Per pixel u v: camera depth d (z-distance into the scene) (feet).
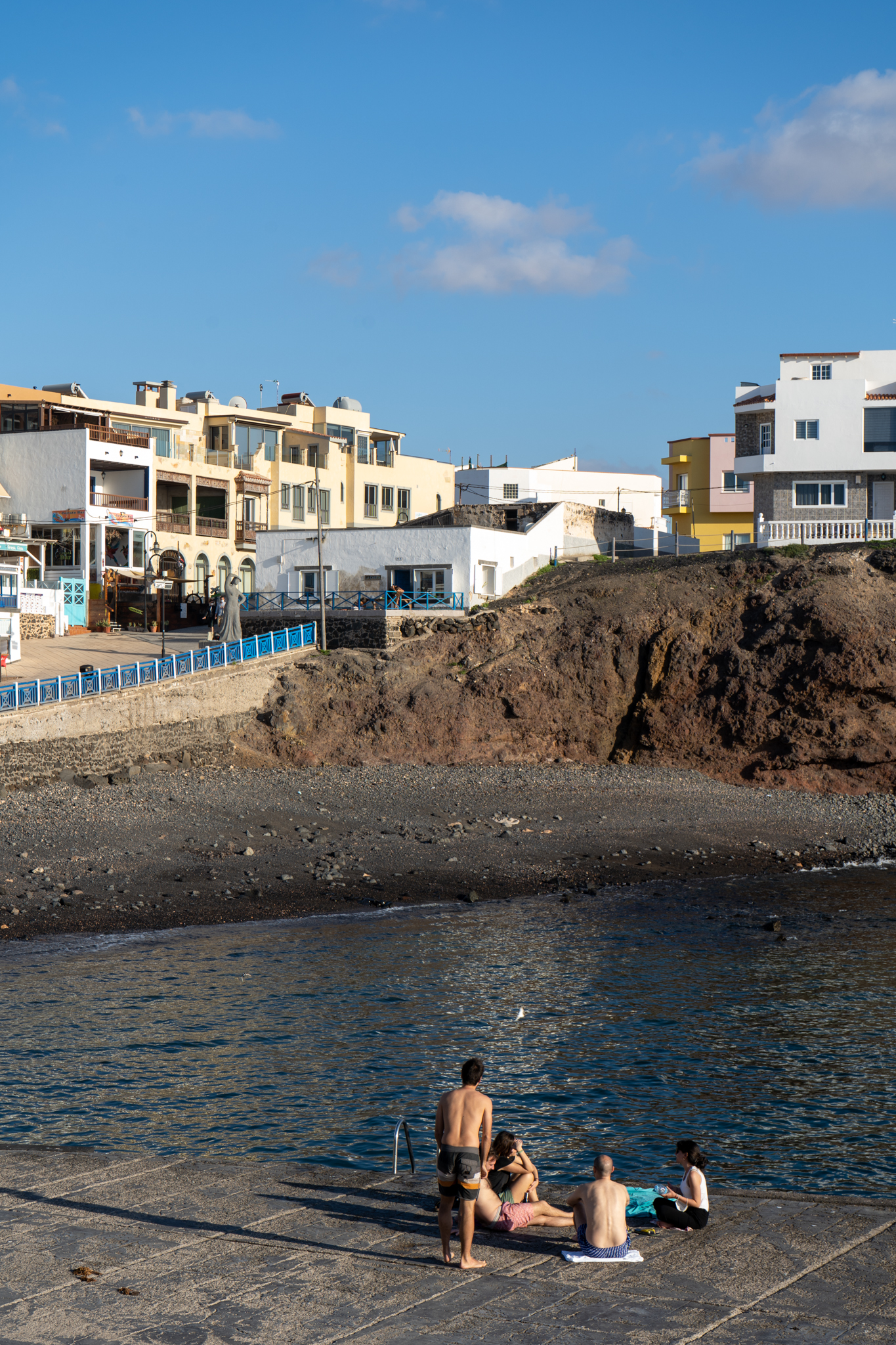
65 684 150.82
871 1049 68.54
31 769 142.31
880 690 177.88
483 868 124.36
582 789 161.17
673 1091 61.67
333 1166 50.83
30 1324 28.84
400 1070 64.54
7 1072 63.41
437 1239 34.99
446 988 81.71
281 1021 73.61
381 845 131.34
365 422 324.60
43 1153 43.27
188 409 295.07
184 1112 57.72
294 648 193.88
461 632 197.88
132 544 248.73
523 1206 36.73
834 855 136.56
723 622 193.26
